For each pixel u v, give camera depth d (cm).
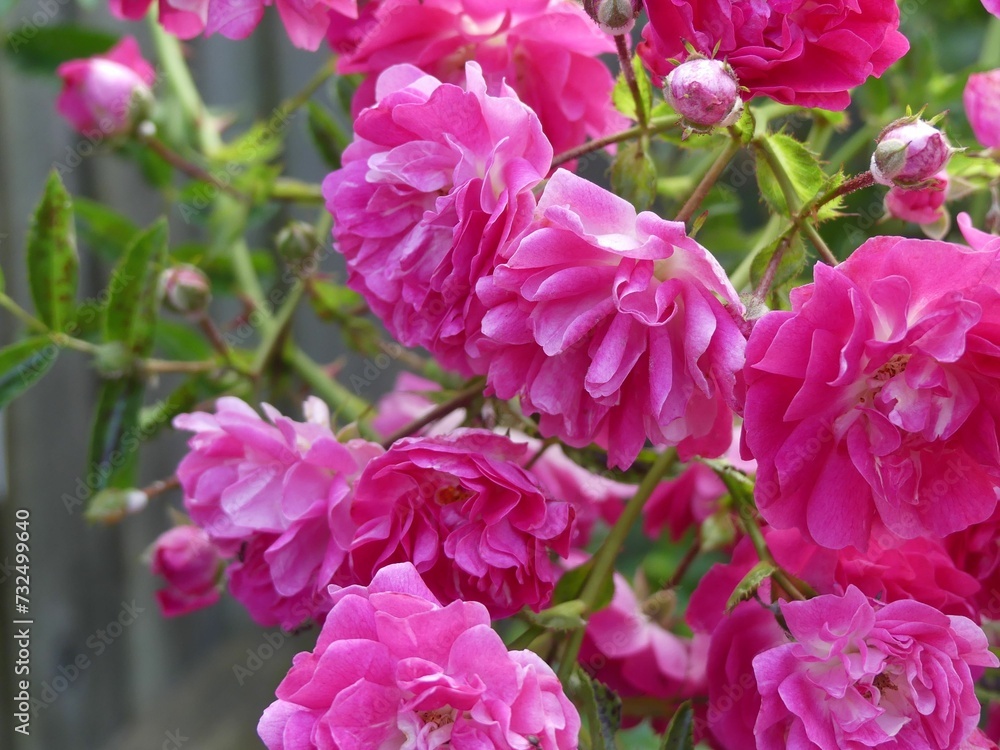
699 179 41
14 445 53
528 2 35
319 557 36
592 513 41
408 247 34
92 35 48
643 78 35
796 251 34
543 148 33
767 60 33
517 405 38
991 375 32
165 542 42
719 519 41
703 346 31
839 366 31
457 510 34
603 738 34
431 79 34
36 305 41
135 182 56
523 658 31
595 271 32
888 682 33
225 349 44
